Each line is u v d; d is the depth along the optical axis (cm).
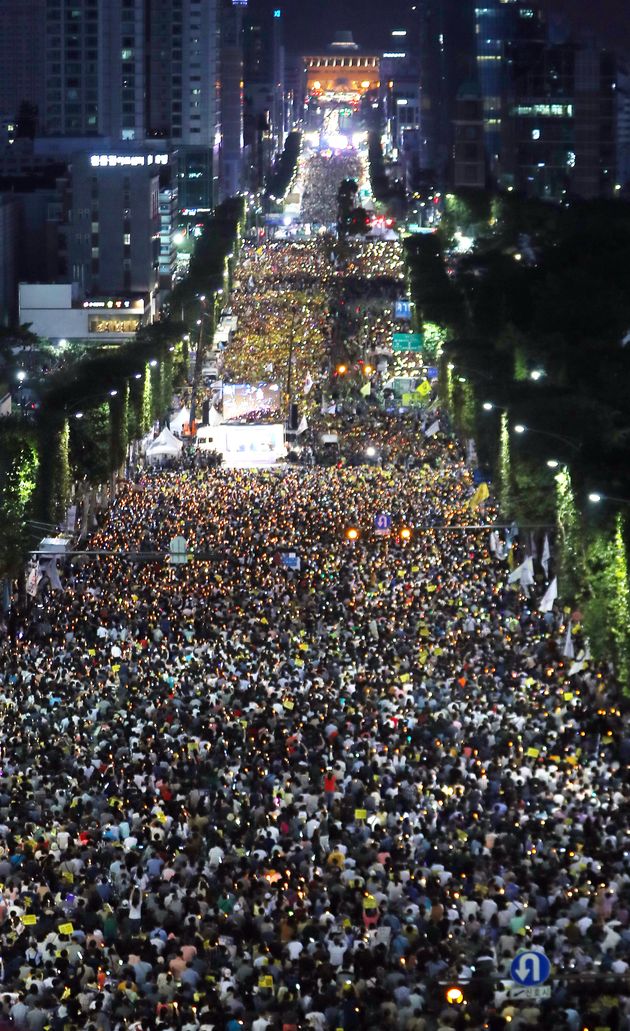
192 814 8825
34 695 11350
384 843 8338
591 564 13900
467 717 10844
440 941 7250
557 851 8356
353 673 12019
